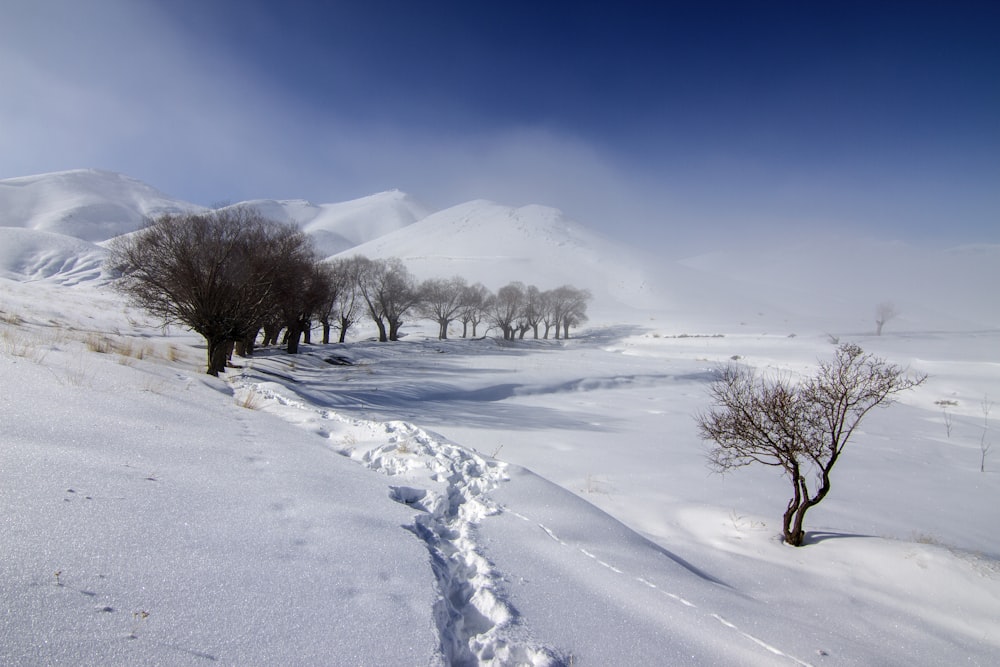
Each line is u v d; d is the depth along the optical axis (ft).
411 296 206.39
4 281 132.67
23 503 10.18
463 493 20.03
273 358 103.50
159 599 8.36
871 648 14.05
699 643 11.85
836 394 25.16
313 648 8.09
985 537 28.99
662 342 213.66
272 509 13.35
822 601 17.80
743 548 23.63
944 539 27.43
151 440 16.94
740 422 26.53
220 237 65.67
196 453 16.84
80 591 7.99
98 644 6.98
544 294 272.92
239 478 15.29
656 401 86.33
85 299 143.33
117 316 126.11
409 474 21.26
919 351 172.55
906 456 53.78
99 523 10.21
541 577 13.53
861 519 30.35
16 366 22.36
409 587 10.71
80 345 42.68
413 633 9.06
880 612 17.17
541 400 84.28
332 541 12.13
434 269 465.47
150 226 74.84
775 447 25.16
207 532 11.14
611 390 100.27
